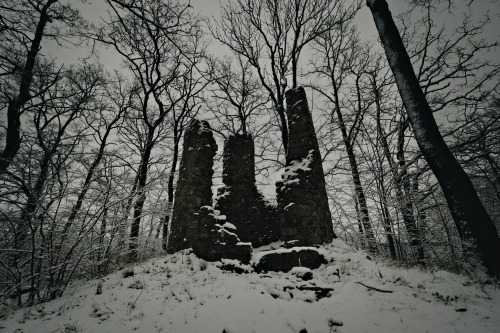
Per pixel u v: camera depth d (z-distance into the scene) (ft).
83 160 29.48
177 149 53.36
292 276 20.58
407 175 36.35
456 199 22.77
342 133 54.44
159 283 19.26
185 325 13.83
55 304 16.96
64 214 22.06
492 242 20.94
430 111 25.57
